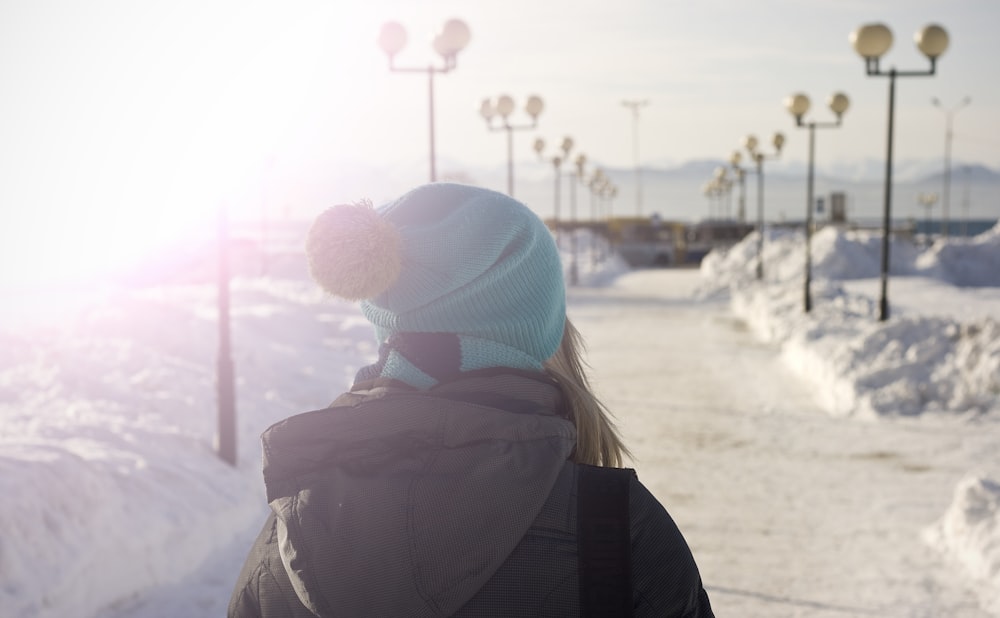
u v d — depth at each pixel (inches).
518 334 52.1
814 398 583.5
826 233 1557.6
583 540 46.2
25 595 204.7
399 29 646.5
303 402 494.6
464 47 657.0
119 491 259.1
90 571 226.2
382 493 46.4
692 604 47.3
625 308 1288.1
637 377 685.3
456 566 45.4
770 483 386.6
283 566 49.9
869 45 738.8
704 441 467.2
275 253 1731.1
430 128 663.8
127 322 563.2
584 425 57.5
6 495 217.9
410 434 47.7
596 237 2578.7
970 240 1572.3
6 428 321.1
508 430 47.6
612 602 45.6
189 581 260.1
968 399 503.5
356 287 49.3
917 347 552.1
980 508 297.4
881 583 271.9
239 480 329.4
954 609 251.4
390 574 45.6
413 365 51.4
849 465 414.3
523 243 52.1
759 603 258.5
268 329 720.3
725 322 1099.9
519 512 45.9
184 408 394.3
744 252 1701.5
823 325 791.7
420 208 52.8
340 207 50.4
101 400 391.2
